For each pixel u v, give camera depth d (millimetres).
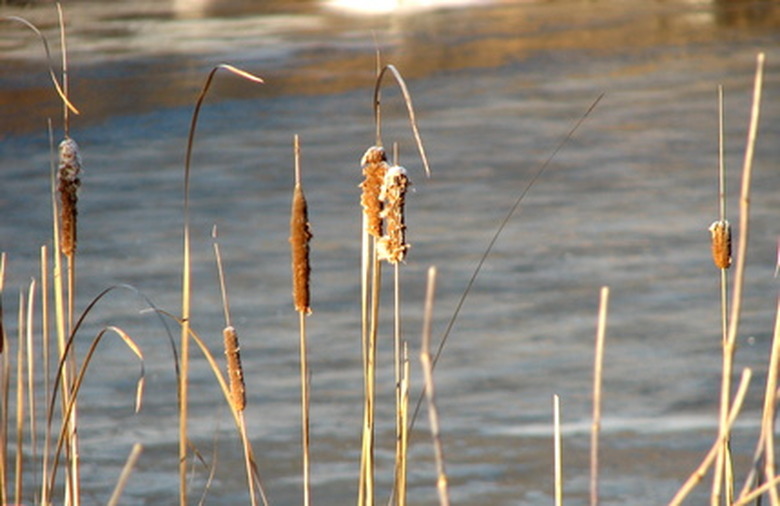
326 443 15461
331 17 77312
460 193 32219
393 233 6488
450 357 19031
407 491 13984
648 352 19109
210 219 29297
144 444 15344
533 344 19656
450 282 23594
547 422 16125
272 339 20031
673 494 13750
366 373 7035
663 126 42062
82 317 7047
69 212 6879
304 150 38531
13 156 37312
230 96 48312
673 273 23875
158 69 54312
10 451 14141
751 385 17484
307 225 6656
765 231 27000
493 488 14008
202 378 18016
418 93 50125
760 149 37500
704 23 72750
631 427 15867
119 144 39469
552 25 72938
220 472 14547
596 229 27734
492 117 44531
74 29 68938
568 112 45281
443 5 85688
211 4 85875
